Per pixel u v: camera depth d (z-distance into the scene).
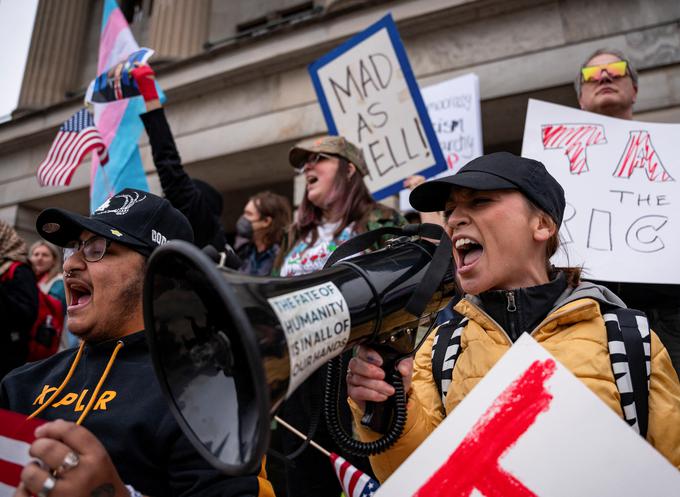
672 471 0.86
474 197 1.28
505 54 4.54
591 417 0.92
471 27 4.71
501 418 0.95
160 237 1.39
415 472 0.93
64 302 4.00
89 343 1.37
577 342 1.19
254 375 0.66
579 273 1.39
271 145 5.49
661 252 1.90
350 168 2.43
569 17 4.41
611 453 0.89
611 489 0.87
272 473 2.45
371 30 2.99
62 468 0.83
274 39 5.60
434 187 1.34
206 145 5.87
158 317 0.87
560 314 1.21
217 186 6.73
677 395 1.14
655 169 2.07
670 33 4.04
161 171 2.30
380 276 0.98
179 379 0.87
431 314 1.12
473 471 0.91
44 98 8.60
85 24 9.40
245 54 5.73
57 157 2.70
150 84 2.42
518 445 0.92
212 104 5.98
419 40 4.88
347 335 0.89
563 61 4.32
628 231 1.98
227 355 0.81
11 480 0.98
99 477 0.85
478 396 0.97
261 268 3.40
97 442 0.87
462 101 3.79
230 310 0.67
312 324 0.81
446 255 1.04
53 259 4.64
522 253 1.27
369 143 2.97
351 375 1.07
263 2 7.62
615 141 2.16
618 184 2.08
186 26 7.30
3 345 2.87
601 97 2.35
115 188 2.69
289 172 6.22
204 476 1.07
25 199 7.28
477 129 3.69
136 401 1.20
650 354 1.16
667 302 1.89
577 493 0.87
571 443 0.90
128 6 9.45
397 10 4.92
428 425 1.22
